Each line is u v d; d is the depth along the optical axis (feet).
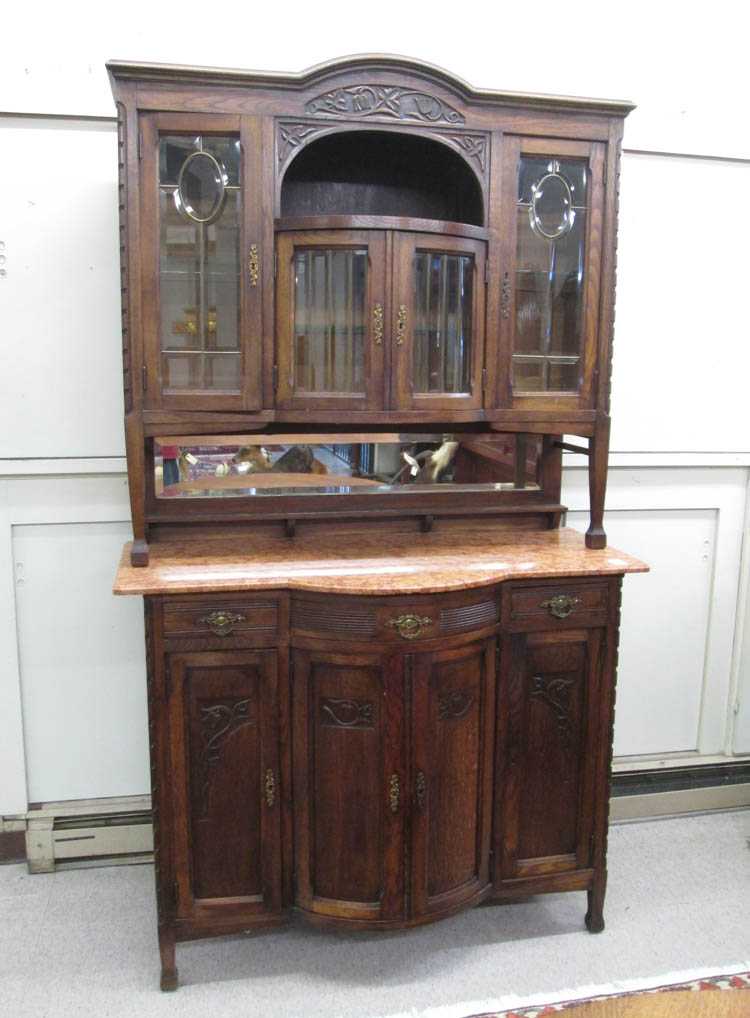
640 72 7.41
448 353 6.17
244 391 5.92
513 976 6.17
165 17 6.64
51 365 6.87
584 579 6.18
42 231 6.70
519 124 6.04
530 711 6.27
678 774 8.40
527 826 6.42
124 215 5.59
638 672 8.34
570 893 7.21
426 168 6.86
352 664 5.72
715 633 8.41
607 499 8.00
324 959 6.36
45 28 6.46
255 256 5.79
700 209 7.73
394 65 5.77
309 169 6.64
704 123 7.57
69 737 7.39
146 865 7.49
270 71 5.58
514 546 6.72
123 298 5.69
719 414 8.07
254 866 6.05
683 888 7.22
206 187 5.73
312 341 5.98
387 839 5.92
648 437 7.97
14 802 7.34
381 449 7.03
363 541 6.82
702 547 8.30
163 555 6.30
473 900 6.27
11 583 7.07
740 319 7.98
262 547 6.57
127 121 5.52
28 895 7.03
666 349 7.86
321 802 5.95
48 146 6.61
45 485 7.03
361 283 5.93
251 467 6.84
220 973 6.20
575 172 6.24
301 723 5.87
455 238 5.98
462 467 7.19
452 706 5.95
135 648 7.36
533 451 7.30
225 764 5.89
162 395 5.83
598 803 6.53
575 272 6.34
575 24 7.26
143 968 6.22
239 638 5.75
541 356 6.39
